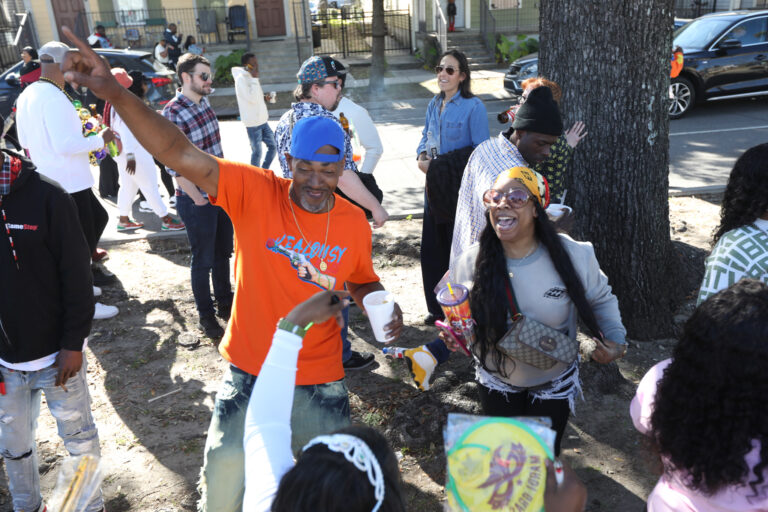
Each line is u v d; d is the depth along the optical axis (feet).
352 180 12.69
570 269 8.32
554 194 11.94
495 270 8.41
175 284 19.21
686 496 5.52
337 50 73.56
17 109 15.94
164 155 7.43
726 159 29.84
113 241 22.16
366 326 16.71
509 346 8.23
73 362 9.11
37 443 12.35
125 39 67.31
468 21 70.38
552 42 14.92
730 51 38.40
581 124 13.69
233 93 56.49
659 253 15.12
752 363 4.97
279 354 5.58
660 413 5.56
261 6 68.49
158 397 13.78
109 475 11.43
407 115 45.14
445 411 12.14
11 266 8.57
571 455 11.58
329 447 4.25
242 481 7.93
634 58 14.06
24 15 64.13
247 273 8.23
